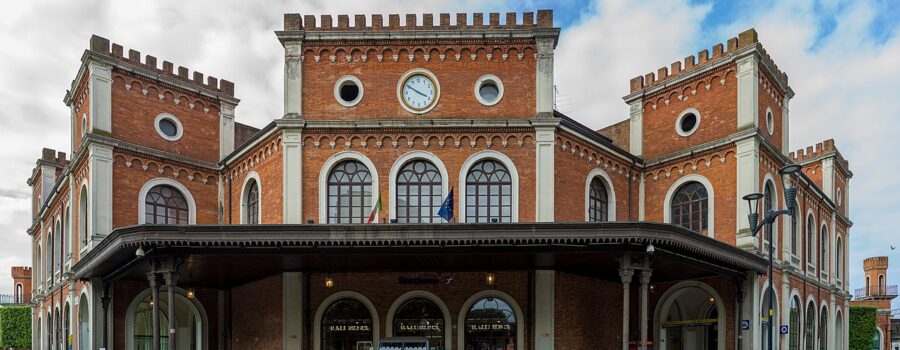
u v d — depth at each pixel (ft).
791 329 94.48
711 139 87.25
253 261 67.46
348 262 70.49
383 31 78.89
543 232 58.34
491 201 76.79
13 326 169.99
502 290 76.69
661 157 91.45
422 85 78.95
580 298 78.54
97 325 78.43
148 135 87.20
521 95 78.33
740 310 78.38
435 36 78.89
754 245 79.77
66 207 99.45
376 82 78.79
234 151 88.38
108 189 81.71
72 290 88.58
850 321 151.64
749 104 82.99
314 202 75.82
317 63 78.95
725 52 87.25
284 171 75.92
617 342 83.20
